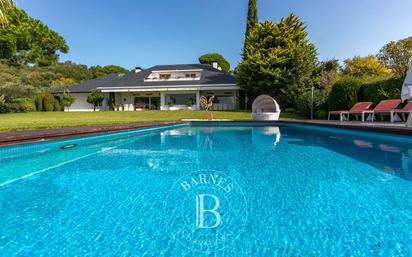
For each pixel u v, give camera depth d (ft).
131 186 12.10
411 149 21.11
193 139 31.60
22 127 29.22
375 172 14.10
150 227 7.94
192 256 6.37
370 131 28.40
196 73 111.96
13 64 136.46
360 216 8.56
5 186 12.20
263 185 12.13
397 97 45.09
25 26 143.33
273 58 79.77
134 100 111.24
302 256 6.35
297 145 25.32
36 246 6.88
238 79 89.20
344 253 6.45
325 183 12.28
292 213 8.91
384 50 79.30
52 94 106.42
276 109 58.18
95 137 29.25
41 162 17.75
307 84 79.25
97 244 6.97
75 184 12.46
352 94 55.26
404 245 6.76
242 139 31.27
